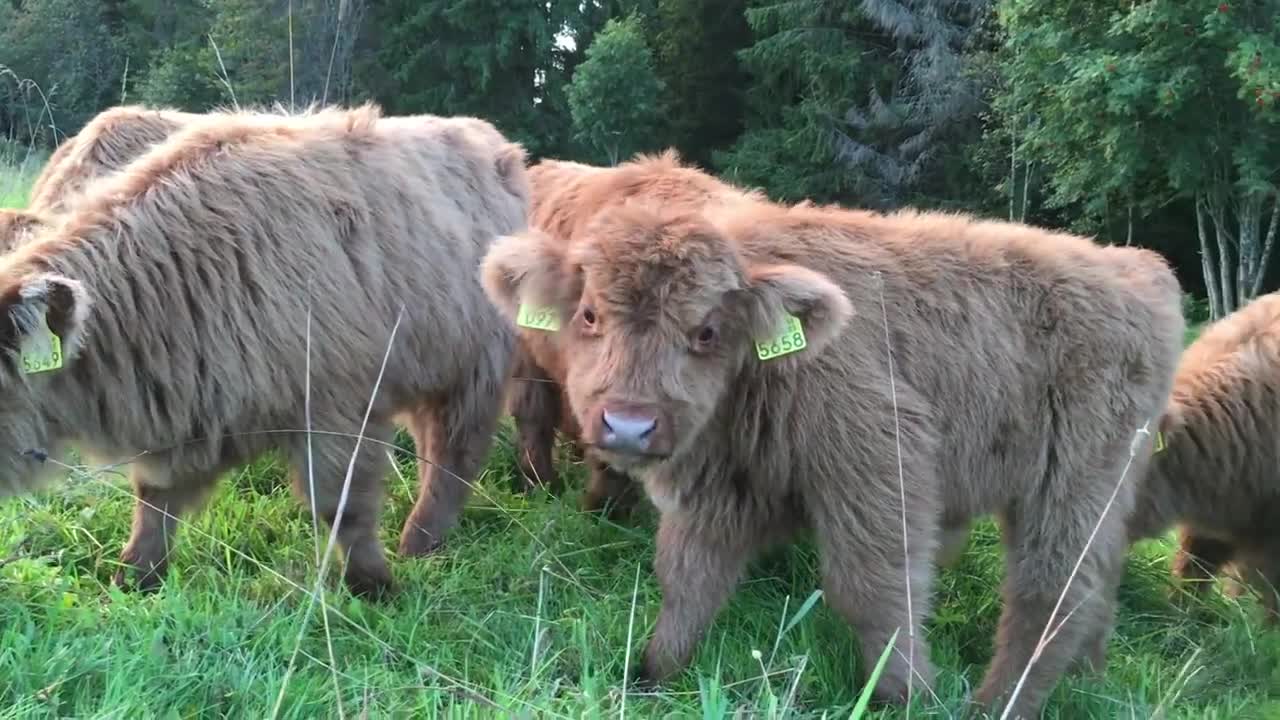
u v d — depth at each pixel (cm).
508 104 3006
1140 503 466
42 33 2412
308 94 2405
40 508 413
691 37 3075
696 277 305
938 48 2266
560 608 391
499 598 391
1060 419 371
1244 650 443
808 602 286
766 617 396
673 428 304
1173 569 539
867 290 349
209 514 425
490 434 466
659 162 544
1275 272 1905
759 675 336
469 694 269
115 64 2708
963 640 439
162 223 343
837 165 2398
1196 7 1332
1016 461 372
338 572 386
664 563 358
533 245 335
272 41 2441
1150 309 389
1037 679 362
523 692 295
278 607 335
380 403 390
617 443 296
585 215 516
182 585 363
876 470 331
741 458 341
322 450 366
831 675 355
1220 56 1373
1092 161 1549
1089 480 372
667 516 359
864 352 338
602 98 2688
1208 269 1600
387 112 2923
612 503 506
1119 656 439
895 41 2481
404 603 380
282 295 355
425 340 414
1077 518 372
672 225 315
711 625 366
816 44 2481
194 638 303
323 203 379
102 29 2802
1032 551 376
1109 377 373
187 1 2988
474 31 2919
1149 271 404
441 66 2953
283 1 2473
